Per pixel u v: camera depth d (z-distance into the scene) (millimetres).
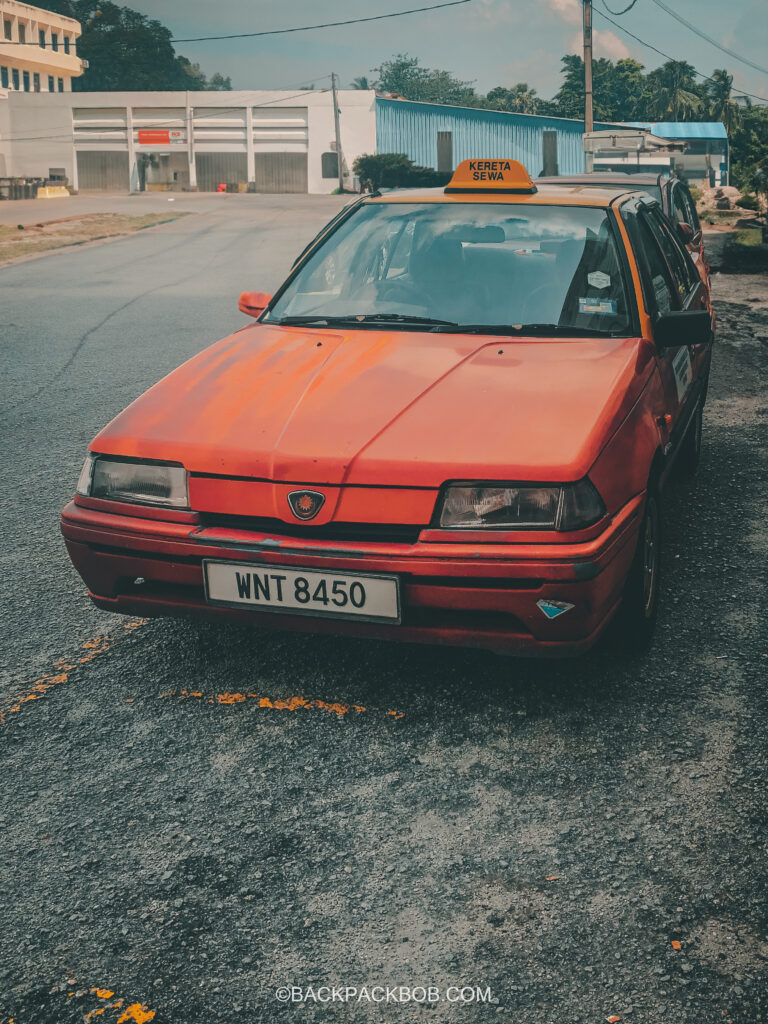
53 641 3553
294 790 2652
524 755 2789
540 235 3953
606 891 2252
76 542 3119
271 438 2926
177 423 3098
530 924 2160
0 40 64562
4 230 26625
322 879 2312
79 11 94125
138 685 3227
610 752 2795
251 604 2895
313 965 2061
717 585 3920
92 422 6609
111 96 61625
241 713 3041
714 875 2293
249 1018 1933
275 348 3561
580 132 59844
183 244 22500
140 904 2244
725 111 91875
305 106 60312
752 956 2057
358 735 2906
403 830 2480
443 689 3160
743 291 12805
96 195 58594
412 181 51812
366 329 3709
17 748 2869
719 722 2938
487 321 3684
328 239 4281
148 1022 1929
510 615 2785
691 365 4598
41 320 11117
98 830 2498
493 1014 1931
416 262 3977
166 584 3088
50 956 2098
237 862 2375
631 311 3668
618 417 2996
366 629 2836
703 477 5340
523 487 2721
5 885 2309
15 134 62875
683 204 8336
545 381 3133
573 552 2684
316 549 2779
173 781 2701
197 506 2936
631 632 3242
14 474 5508
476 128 60031
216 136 61500
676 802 2564
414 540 2777
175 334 10102
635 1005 1944
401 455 2783
